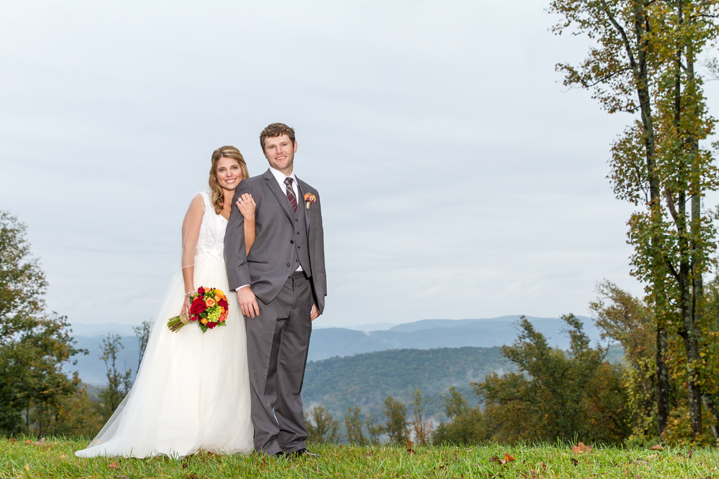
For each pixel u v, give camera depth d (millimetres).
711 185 14344
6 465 3791
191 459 3902
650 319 31188
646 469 3701
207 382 4258
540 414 37562
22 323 28734
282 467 3646
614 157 17281
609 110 17703
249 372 4293
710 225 14352
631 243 15445
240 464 3652
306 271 4469
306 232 4555
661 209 15031
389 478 3420
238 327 4520
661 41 14742
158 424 4086
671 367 16516
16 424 27562
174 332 4332
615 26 17141
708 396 15461
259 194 4438
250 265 4383
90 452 4039
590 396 37812
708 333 14945
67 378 29469
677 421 16172
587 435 35906
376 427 71500
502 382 40125
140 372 4277
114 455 3980
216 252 4582
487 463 3791
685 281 15250
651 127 16500
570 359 37812
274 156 4516
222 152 4676
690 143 14891
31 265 30391
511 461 3922
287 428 4355
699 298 15391
